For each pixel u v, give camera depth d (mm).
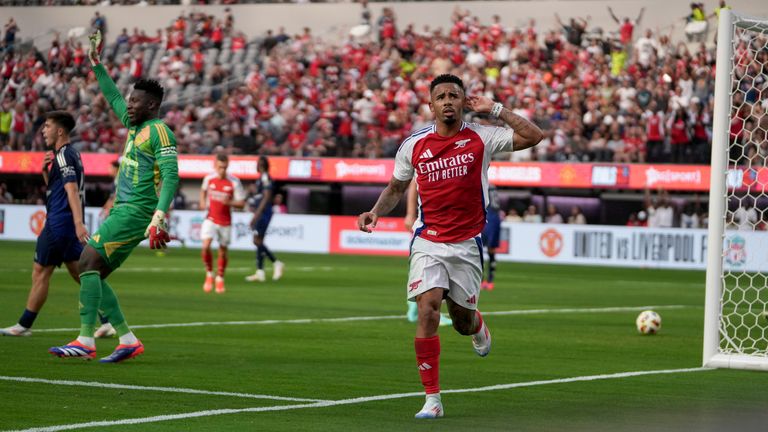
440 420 23594
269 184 75188
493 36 130500
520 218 117938
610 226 109438
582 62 124562
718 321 34469
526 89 123500
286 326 45312
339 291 67250
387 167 117938
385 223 118375
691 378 31688
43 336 39000
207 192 64500
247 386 28219
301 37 137000
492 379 30766
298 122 127688
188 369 31344
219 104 129375
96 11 144875
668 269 105438
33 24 145500
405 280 78688
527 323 49406
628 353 38125
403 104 126562
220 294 62812
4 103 139000
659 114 114000
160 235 31484
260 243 75500
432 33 133875
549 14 130125
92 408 24234
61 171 37031
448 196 24891
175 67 138375
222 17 142500
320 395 26938
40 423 22156
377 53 132875
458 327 26688
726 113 34469
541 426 23062
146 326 44000
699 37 122812
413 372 31719
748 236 92000
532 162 113688
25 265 82750
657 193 113188
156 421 22641
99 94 135750
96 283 32406
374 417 23812
